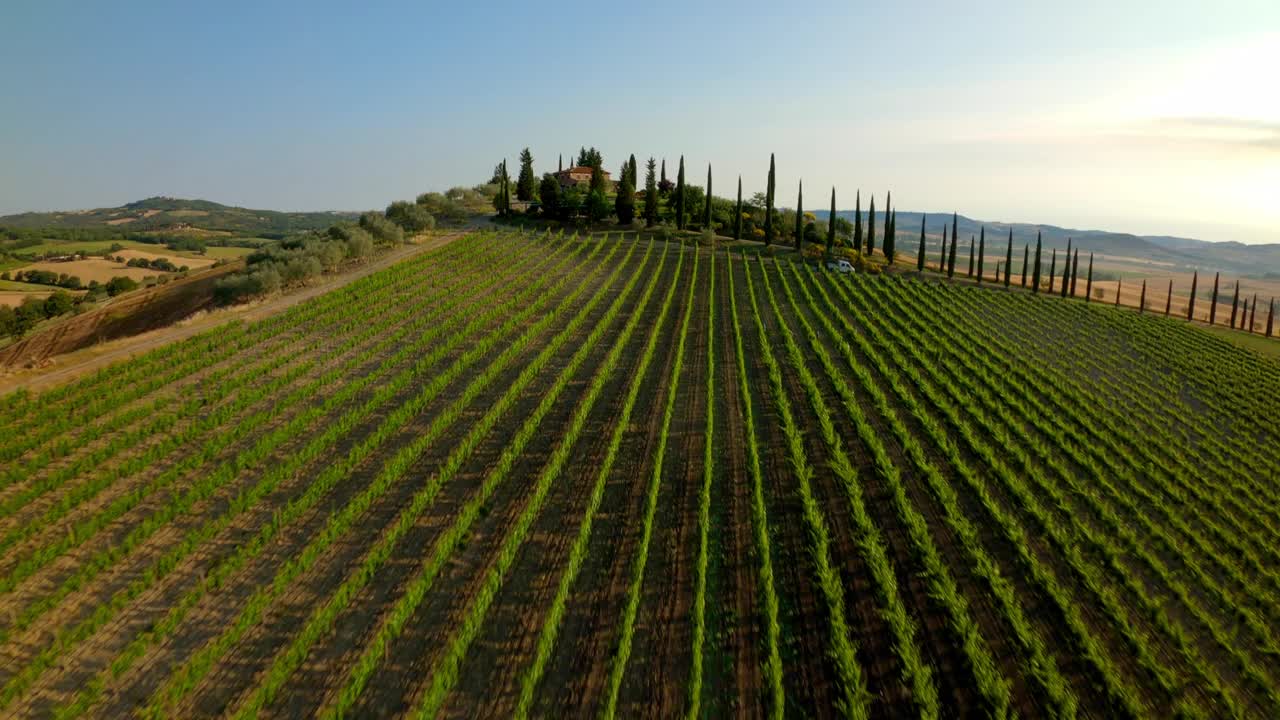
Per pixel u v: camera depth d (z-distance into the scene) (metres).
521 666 16.44
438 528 22.58
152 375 34.62
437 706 14.91
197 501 23.59
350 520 22.67
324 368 38.34
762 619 18.17
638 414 33.62
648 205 102.31
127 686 15.47
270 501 23.97
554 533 22.39
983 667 16.42
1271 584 22.78
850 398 36.81
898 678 16.67
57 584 19.06
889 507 25.30
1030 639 17.58
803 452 29.44
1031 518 25.42
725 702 15.52
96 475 25.12
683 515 23.75
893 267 91.69
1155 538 25.09
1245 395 47.00
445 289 59.19
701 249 89.62
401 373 38.12
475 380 37.66
